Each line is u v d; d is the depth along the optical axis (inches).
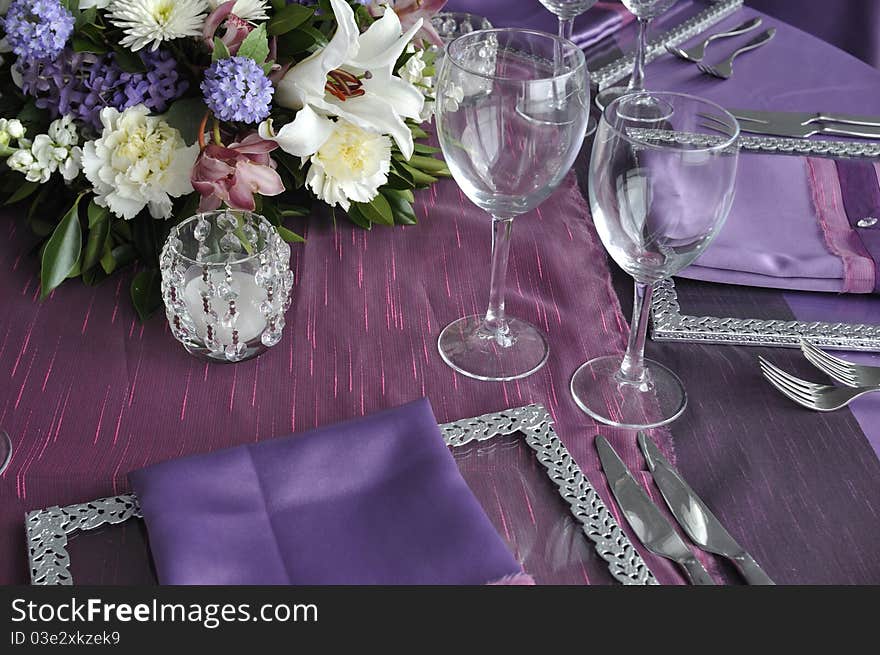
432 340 30.9
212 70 28.9
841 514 24.8
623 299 33.0
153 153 30.2
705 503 25.1
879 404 28.2
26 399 27.9
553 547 23.5
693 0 51.9
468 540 22.0
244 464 23.7
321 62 29.5
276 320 29.5
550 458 25.9
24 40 28.9
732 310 31.7
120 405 27.9
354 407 28.2
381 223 34.6
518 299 32.8
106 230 31.7
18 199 32.4
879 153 39.3
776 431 27.4
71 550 23.1
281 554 22.0
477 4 51.1
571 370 29.8
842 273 31.9
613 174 25.0
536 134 26.5
